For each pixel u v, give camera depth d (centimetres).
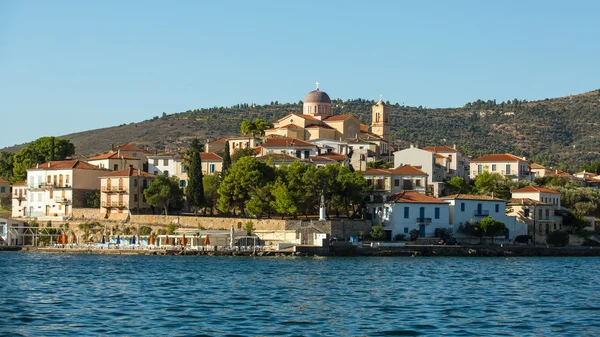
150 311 8956
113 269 14125
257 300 9950
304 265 15225
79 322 8200
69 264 15312
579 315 8988
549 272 14462
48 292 10631
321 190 19775
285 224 18825
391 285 11756
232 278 12550
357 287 11462
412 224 19962
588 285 12225
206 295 10388
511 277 13325
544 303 9962
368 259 17150
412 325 8181
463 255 18912
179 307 9275
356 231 19588
